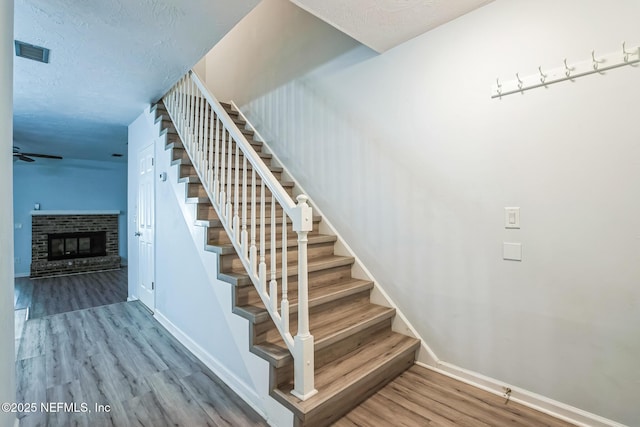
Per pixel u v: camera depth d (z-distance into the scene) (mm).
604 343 1669
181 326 2934
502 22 1965
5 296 1322
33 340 2961
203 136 2836
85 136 5043
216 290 2338
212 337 2412
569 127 1750
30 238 6742
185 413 1891
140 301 4129
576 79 1724
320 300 2242
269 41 3891
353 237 2875
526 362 1921
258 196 3021
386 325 2510
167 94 3406
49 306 4426
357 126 2836
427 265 2363
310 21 3328
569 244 1765
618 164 1618
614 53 1612
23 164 6699
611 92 1629
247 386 2008
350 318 2338
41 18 2031
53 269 6695
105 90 3193
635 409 1591
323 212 3154
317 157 3229
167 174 3242
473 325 2135
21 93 3225
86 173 7488
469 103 2117
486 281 2074
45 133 4836
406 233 2486
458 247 2197
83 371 2377
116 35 2240
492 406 1903
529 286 1904
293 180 3484
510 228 1964
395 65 2533
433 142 2307
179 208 2961
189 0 1893
